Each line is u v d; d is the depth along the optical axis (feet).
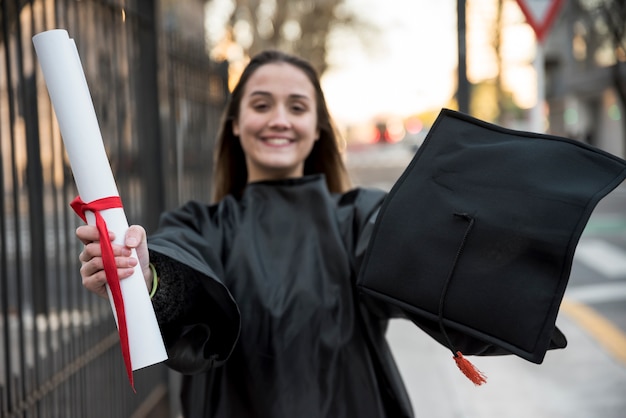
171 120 13.60
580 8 95.91
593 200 4.72
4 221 7.47
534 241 4.79
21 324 7.80
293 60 6.85
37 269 8.47
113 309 4.68
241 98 7.02
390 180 82.74
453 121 5.56
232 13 50.03
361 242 5.96
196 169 15.33
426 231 5.18
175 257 5.10
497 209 4.98
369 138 128.47
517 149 5.17
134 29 11.98
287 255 6.03
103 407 10.38
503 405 15.08
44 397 8.34
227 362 5.85
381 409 5.85
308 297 5.85
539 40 16.67
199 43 15.88
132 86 11.89
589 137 116.78
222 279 5.80
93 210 4.66
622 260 33.65
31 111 8.32
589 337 20.63
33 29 8.30
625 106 44.73
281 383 5.68
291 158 6.65
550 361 18.33
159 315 5.16
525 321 4.75
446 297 5.01
